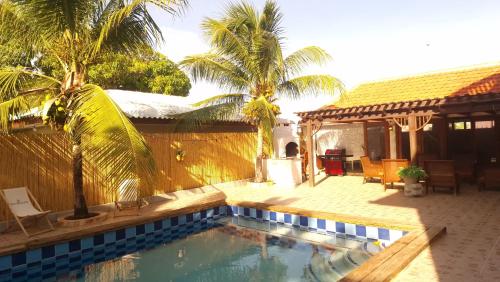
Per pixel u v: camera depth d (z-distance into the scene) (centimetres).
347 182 1451
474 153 1434
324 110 1330
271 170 1525
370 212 893
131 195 620
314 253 762
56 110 817
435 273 493
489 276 477
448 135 1521
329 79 1341
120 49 934
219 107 1337
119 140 621
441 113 1098
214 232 982
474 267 509
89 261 777
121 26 890
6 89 818
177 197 1261
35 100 945
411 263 534
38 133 934
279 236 905
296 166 1473
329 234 876
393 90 1599
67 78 873
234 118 1520
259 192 1319
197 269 711
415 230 692
